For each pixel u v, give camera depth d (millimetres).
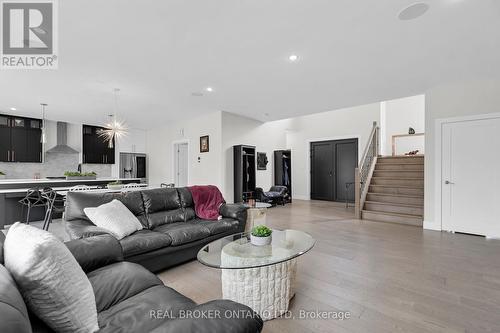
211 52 2920
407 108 8078
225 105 5418
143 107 5559
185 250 2773
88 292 1124
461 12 2170
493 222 3760
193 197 3619
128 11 2137
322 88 4223
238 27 2408
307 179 8633
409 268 2650
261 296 1774
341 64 3260
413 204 4996
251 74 3596
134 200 3021
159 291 1406
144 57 3031
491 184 3775
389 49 2855
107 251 1700
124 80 3809
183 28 2414
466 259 2898
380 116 7445
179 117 6719
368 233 4066
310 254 3086
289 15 2219
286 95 4645
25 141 6344
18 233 1167
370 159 6344
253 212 3680
